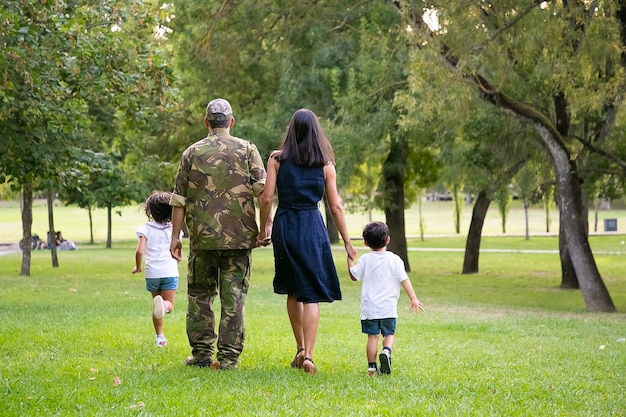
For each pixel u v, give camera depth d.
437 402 6.48
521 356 9.84
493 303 24.25
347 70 27.39
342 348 9.90
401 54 25.19
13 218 103.06
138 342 10.00
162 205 9.93
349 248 7.97
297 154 7.59
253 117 30.17
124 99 15.85
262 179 7.62
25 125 17.52
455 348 10.41
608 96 18.52
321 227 7.64
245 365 8.20
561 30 18.27
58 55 14.37
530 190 31.80
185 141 35.22
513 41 18.97
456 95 18.95
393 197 35.56
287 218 7.59
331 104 28.06
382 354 7.82
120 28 15.95
